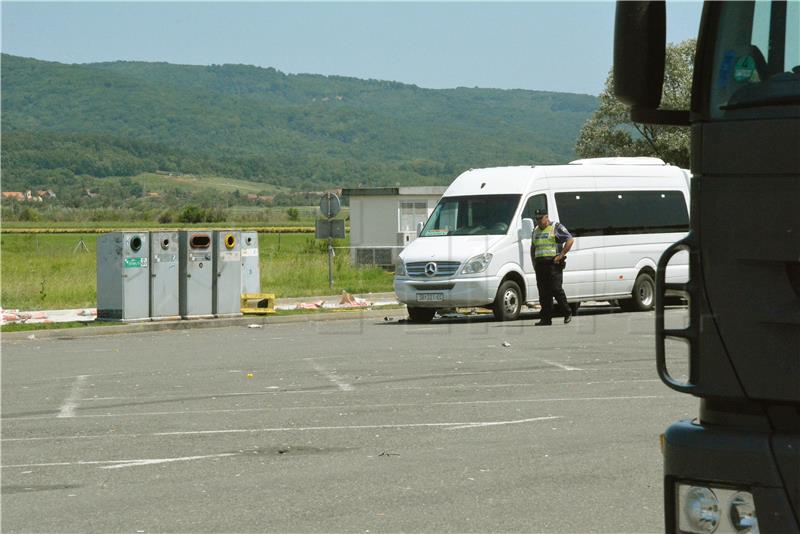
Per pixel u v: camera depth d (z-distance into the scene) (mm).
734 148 5023
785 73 5031
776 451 4805
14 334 24172
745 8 5137
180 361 19219
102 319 26688
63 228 157375
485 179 28438
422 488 9383
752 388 4941
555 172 28750
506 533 7996
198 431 12289
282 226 158750
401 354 19672
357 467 10250
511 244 27344
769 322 4898
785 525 4781
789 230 4852
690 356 5145
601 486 9367
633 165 30578
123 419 13203
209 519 8500
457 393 14828
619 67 5230
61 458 10922
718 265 5047
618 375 16359
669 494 5133
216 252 27891
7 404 14570
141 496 9281
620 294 29656
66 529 8305
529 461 10375
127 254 26453
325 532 8102
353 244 51500
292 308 30359
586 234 28891
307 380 16422
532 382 15781
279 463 10500
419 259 27109
